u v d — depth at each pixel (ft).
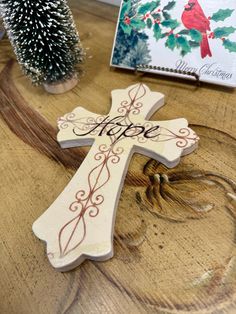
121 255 0.50
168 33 0.76
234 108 0.69
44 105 0.81
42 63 0.76
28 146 0.72
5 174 0.66
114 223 0.54
